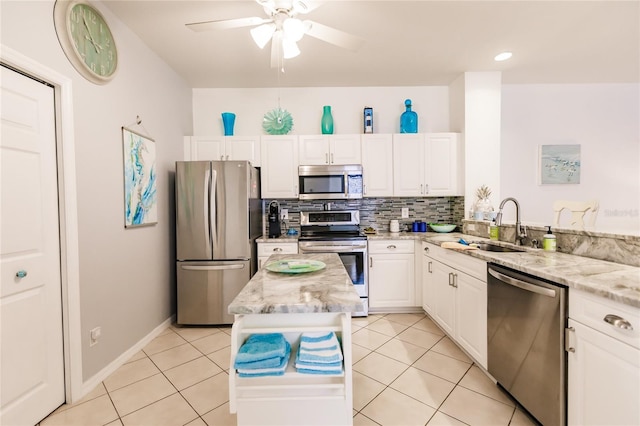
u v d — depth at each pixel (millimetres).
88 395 1893
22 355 1573
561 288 1369
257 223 3434
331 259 2086
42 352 1681
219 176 2955
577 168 3791
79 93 1877
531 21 2363
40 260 1672
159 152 2850
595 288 1203
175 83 3219
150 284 2668
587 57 3004
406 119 3559
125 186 2309
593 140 3807
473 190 3359
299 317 1281
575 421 1319
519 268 1630
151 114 2713
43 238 1691
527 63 3135
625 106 3795
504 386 1782
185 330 2910
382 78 3484
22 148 1571
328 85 3684
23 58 1519
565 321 1365
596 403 1225
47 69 1651
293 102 3758
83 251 1903
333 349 1206
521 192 3799
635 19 2336
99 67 2035
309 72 3287
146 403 1815
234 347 1134
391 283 3246
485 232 2918
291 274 1638
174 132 3189
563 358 1366
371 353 2387
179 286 2967
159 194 2840
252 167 3217
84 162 1915
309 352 1181
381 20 2334
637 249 1570
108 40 2129
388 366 2189
